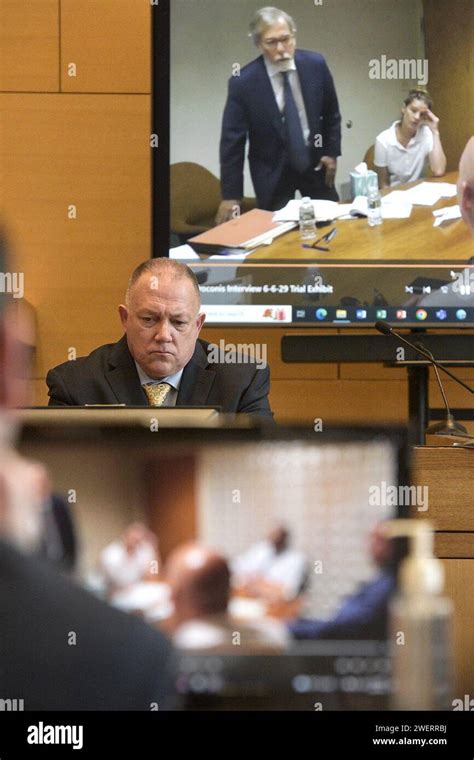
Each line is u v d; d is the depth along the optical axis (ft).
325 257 34.04
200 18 34.65
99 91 35.73
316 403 35.50
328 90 34.47
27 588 6.49
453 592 18.83
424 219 34.01
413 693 7.89
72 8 35.73
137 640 6.77
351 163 34.32
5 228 5.92
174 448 7.63
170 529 7.61
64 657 6.57
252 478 7.70
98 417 8.21
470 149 34.04
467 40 34.19
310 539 7.75
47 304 35.42
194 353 25.09
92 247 35.55
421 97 34.30
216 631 7.66
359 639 7.83
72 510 7.47
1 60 35.58
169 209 34.40
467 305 33.78
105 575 7.48
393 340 33.45
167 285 23.98
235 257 34.12
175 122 34.60
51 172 35.55
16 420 6.91
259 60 34.60
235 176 34.47
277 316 33.88
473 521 18.98
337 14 34.53
